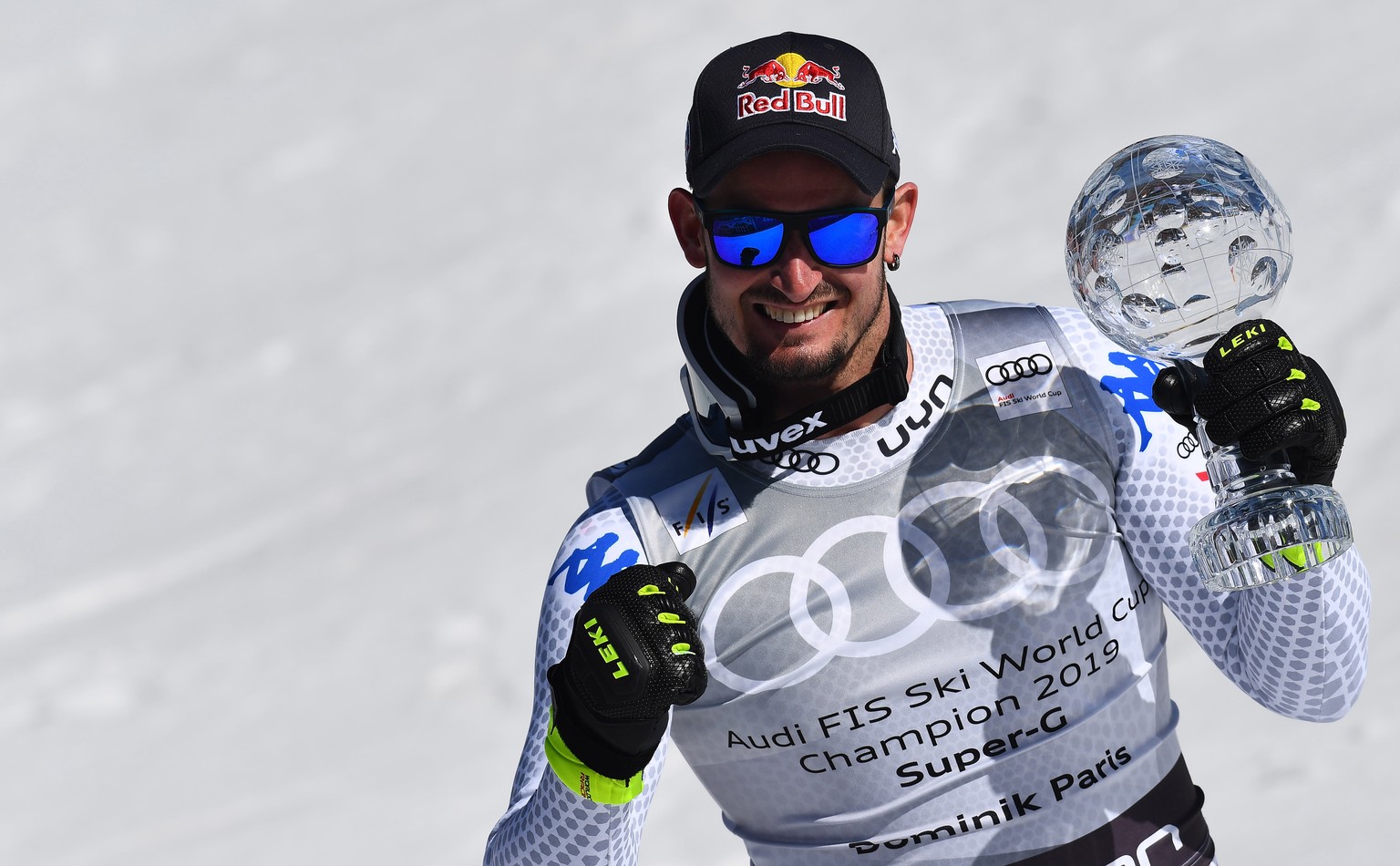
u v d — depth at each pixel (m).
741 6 64.44
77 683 30.69
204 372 48.72
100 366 51.38
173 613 33.38
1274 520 6.12
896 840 7.36
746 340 7.14
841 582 7.28
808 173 6.95
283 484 39.81
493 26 69.19
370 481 37.94
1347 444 25.02
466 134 61.28
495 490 34.72
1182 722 18.77
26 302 57.56
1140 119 46.06
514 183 55.34
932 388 7.52
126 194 64.94
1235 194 6.66
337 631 29.56
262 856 21.00
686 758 7.75
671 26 64.25
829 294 7.02
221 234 59.62
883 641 7.23
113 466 44.06
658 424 36.09
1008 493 7.34
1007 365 7.59
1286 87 44.44
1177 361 6.96
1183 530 7.35
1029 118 48.19
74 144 71.00
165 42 79.75
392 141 63.06
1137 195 6.70
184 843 22.42
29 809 25.36
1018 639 7.24
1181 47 48.91
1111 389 7.51
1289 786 16.64
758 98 6.94
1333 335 28.80
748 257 6.95
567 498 33.09
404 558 32.34
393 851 20.17
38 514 42.00
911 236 42.81
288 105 69.19
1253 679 7.30
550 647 7.40
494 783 21.77
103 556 38.53
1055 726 7.30
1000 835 7.30
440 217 55.19
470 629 27.84
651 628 6.18
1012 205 43.12
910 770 7.29
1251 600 7.04
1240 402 6.19
